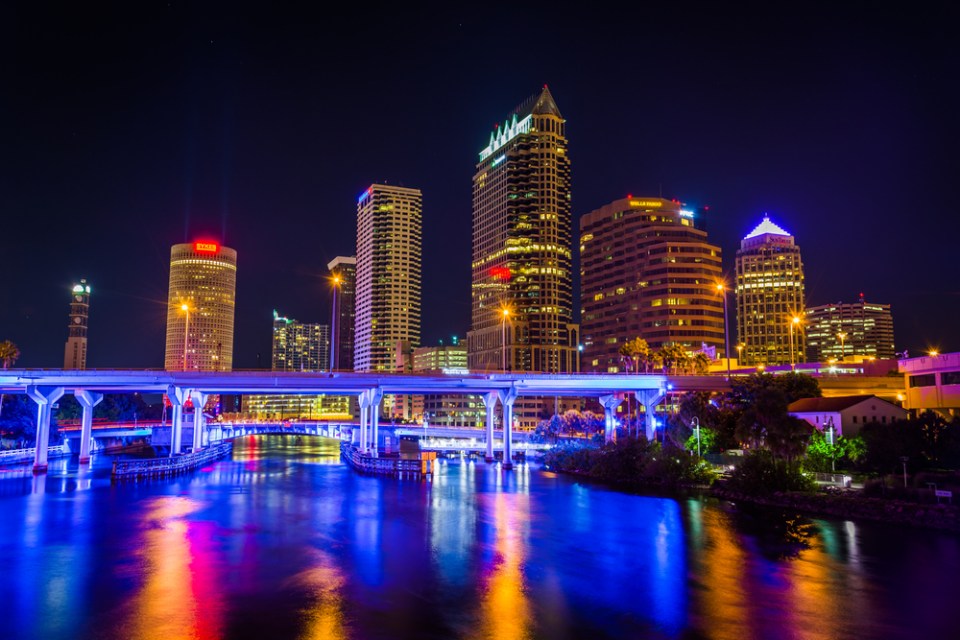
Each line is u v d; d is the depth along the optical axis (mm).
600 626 37375
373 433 141500
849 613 39469
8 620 38188
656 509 75562
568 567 50094
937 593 43031
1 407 154250
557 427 164000
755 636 35969
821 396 118688
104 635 35844
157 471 115750
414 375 129750
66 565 50812
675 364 167000
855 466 84750
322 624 37469
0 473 118625
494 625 37406
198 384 124375
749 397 113188
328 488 98438
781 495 76500
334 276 131250
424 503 82375
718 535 60625
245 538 60906
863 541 57125
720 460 100562
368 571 49031
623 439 111375
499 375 131875
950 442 80688
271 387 127062
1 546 57531
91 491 94438
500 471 124438
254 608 40344
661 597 42531
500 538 60656
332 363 128000
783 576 47094
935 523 61344
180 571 48969
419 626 37250
